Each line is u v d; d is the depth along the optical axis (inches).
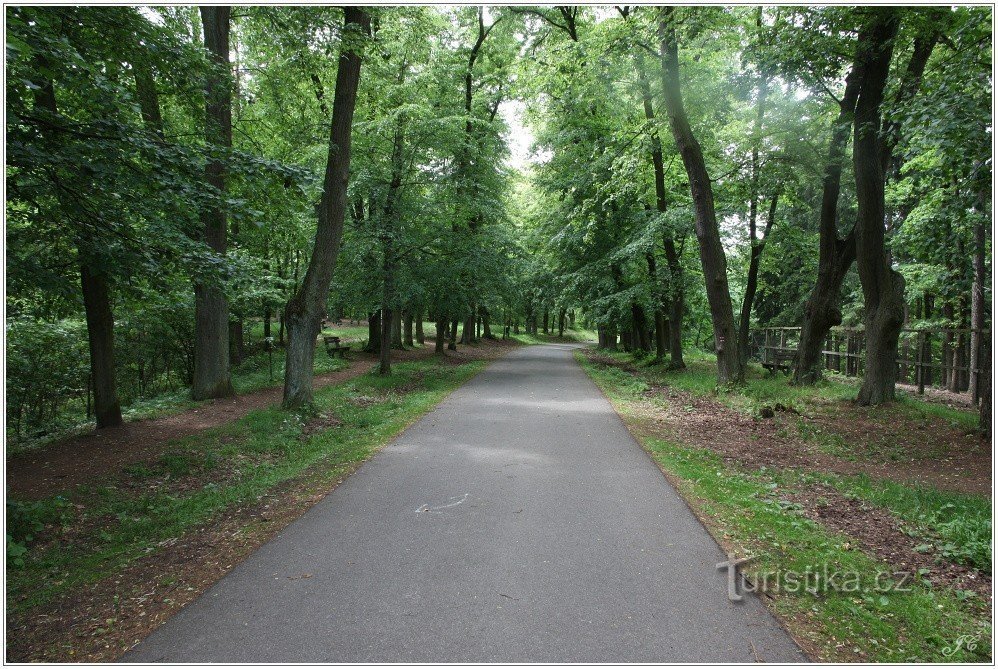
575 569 150.3
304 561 157.0
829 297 546.3
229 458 292.5
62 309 369.7
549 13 707.4
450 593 137.3
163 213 293.1
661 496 214.1
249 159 267.1
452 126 641.6
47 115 211.3
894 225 664.4
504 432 341.4
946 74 261.1
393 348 1107.9
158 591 141.3
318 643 116.7
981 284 501.7
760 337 987.3
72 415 536.7
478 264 692.1
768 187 570.9
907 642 116.9
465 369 770.8
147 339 568.7
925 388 636.1
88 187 236.7
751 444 325.7
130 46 277.1
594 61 556.1
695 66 612.7
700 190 546.3
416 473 248.1
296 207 346.6
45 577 157.0
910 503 211.6
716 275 550.3
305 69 501.4
